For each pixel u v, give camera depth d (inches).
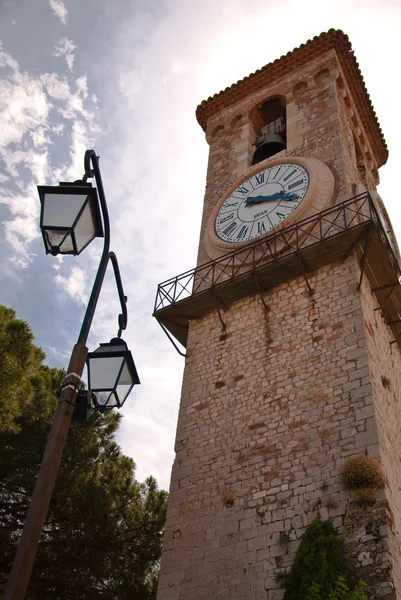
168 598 552.7
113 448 882.8
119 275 418.3
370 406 570.3
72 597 698.2
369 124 1093.1
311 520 527.5
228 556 550.0
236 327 733.3
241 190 888.9
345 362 616.7
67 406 334.6
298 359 650.8
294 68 1044.5
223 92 1104.8
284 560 519.5
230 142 1038.4
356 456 540.1
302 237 745.0
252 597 512.4
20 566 277.9
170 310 773.3
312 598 450.6
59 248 348.2
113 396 384.2
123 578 731.4
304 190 805.2
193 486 620.4
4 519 707.4
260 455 601.3
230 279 733.3
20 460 735.1
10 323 732.0
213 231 853.8
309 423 593.9
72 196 351.3
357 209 741.3
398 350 745.0
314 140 897.5
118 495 813.9
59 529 728.3
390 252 700.7
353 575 473.4
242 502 578.2
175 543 587.2
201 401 689.0
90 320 364.8
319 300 685.9
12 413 700.7
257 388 657.6
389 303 727.7
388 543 478.0
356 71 1045.8
